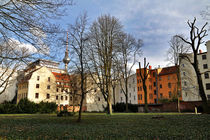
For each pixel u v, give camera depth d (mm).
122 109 41156
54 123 15078
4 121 16656
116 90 78375
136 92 71062
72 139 7695
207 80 52312
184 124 11922
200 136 7590
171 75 63875
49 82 58000
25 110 39188
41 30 7844
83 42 17469
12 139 7590
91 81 26797
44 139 7695
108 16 28438
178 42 37094
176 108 44438
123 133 8836
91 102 59156
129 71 36031
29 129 10805
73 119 19266
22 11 7395
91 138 7664
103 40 27297
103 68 26656
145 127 10953
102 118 19609
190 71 55719
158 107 48344
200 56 54844
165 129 9844
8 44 8359
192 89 54844
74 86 35281
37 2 7359
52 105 42562
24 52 10031
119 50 27609
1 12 7133
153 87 69438
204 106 21328
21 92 58031
